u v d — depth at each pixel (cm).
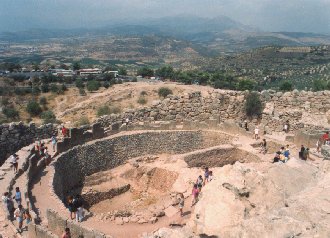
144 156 4150
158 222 2617
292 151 3597
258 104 4556
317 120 3997
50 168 3266
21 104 12975
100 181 3734
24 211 2317
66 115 11038
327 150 2320
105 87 15162
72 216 2541
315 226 1068
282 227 1085
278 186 1436
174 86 13488
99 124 3997
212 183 1434
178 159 3816
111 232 2450
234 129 4269
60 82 16712
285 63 19262
